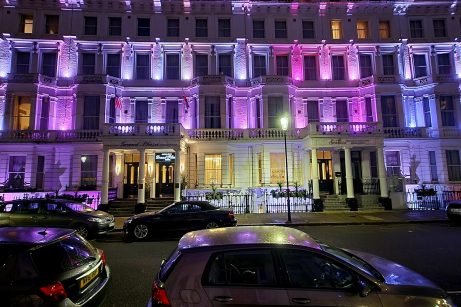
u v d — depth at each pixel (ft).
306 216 63.26
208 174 81.46
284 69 90.68
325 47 91.09
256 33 91.66
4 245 14.40
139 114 86.22
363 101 88.43
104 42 86.17
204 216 43.68
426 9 93.09
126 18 88.28
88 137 79.25
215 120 83.92
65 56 85.10
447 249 33.53
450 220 54.44
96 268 16.65
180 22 89.81
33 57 84.33
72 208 44.91
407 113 88.53
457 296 19.85
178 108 86.79
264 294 11.68
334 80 89.92
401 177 77.41
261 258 12.56
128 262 30.50
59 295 13.16
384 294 12.26
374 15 92.94
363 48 91.61
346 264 12.62
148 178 79.30
